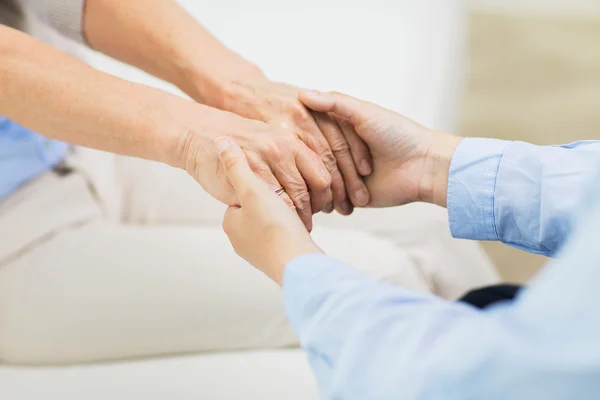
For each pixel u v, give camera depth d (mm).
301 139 1140
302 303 842
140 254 1210
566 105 2408
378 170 1149
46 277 1187
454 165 1062
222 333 1193
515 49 2756
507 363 712
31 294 1177
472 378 730
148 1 1224
